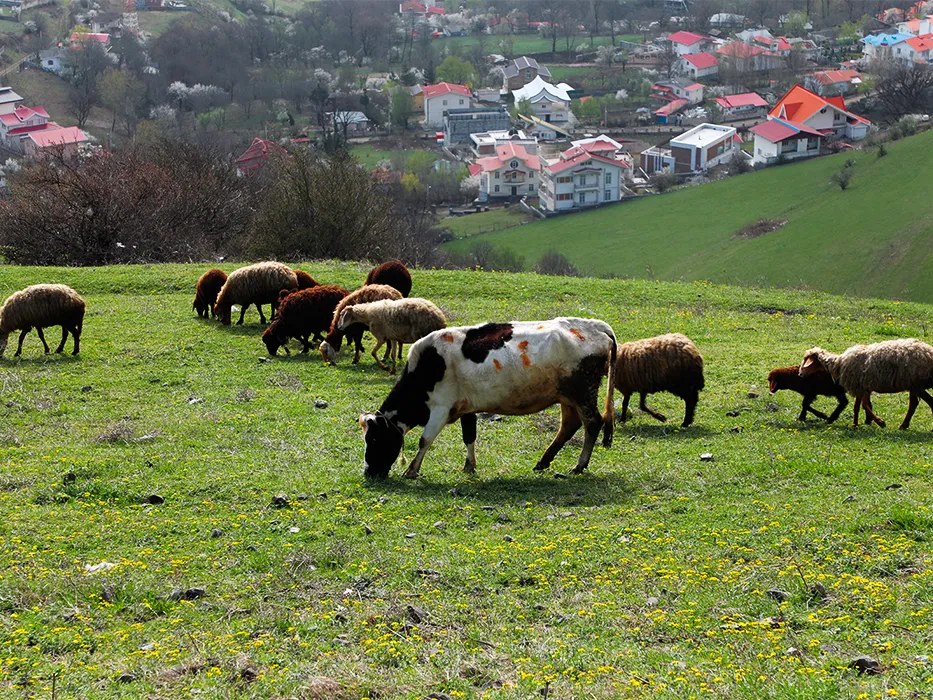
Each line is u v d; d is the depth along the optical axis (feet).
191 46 534.78
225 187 174.60
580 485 44.45
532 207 371.15
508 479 45.91
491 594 32.01
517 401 46.32
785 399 61.72
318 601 31.89
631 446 51.42
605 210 358.23
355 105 520.42
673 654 27.04
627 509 40.47
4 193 187.62
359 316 68.95
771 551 34.76
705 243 305.53
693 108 556.51
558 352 45.68
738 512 39.32
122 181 145.79
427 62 641.81
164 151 183.93
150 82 490.49
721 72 611.88
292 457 48.93
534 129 518.37
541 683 25.31
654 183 404.98
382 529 38.42
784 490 42.65
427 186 389.19
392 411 46.42
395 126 514.68
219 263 118.32
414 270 112.06
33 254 138.31
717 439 52.26
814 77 561.02
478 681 26.27
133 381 67.36
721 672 25.52
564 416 47.83
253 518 39.91
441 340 46.42
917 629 27.66
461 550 35.47
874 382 53.16
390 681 26.09
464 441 47.62
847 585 31.09
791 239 292.81
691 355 54.75
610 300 98.27
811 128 437.58
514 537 37.24
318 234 147.64
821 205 315.99
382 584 33.12
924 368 52.13
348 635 29.25
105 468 46.57
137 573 33.96
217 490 43.62
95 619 30.81
